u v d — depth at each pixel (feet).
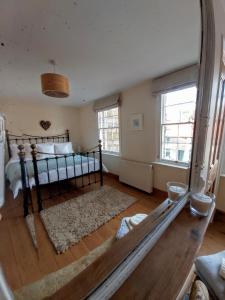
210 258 2.79
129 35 4.49
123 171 10.53
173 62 6.28
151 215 2.58
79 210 7.09
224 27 2.76
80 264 3.01
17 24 3.76
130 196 8.64
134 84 9.02
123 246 1.81
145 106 8.93
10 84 6.55
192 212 2.75
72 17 3.67
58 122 13.10
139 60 6.05
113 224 6.11
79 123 14.99
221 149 4.99
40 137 11.46
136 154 9.92
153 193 9.00
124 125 10.46
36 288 1.90
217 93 2.92
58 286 2.03
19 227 3.13
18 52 4.95
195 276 2.72
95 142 13.60
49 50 5.05
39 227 5.55
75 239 5.08
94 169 10.04
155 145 8.66
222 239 5.22
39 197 6.94
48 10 3.39
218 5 2.43
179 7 3.51
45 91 5.55
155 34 4.48
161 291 1.37
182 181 7.45
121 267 1.54
